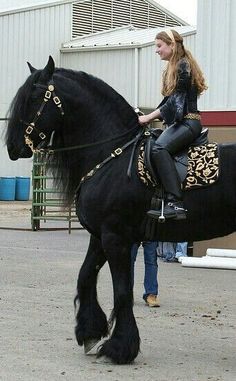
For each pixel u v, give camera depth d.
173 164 6.59
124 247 6.71
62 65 33.47
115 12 36.56
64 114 6.91
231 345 7.41
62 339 7.52
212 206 6.60
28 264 13.04
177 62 6.71
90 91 6.98
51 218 18.70
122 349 6.59
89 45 32.09
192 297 10.07
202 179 6.57
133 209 6.70
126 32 35.09
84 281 7.05
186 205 6.61
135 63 30.17
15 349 7.07
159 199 6.62
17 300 9.62
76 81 6.98
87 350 6.95
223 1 13.48
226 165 6.62
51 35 33.78
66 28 34.22
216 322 8.49
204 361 6.78
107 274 11.98
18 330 7.88
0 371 6.29
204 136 6.86
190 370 6.47
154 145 6.66
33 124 6.83
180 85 6.66
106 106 6.96
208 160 6.62
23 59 33.41
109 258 6.71
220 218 6.65
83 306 7.04
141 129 7.00
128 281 6.71
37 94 6.85
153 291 9.32
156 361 6.76
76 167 7.00
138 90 30.20
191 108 6.74
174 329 8.09
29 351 7.01
